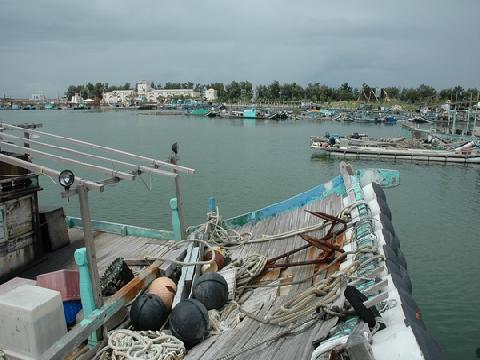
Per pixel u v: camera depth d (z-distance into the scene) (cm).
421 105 14412
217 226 1108
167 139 5953
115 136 6281
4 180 891
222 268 960
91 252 688
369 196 924
